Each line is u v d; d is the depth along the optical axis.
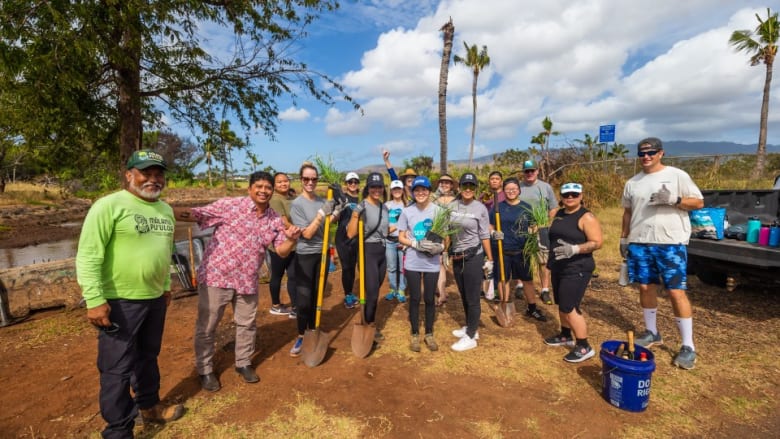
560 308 3.68
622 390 2.84
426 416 2.81
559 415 2.81
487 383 3.27
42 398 2.96
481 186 12.40
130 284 2.37
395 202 5.70
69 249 12.23
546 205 4.96
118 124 6.50
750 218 4.98
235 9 6.31
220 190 32.31
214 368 3.52
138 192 2.44
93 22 4.62
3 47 4.21
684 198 3.43
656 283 3.77
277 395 3.08
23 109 5.09
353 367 3.56
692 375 3.30
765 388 3.09
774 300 5.02
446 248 4.15
